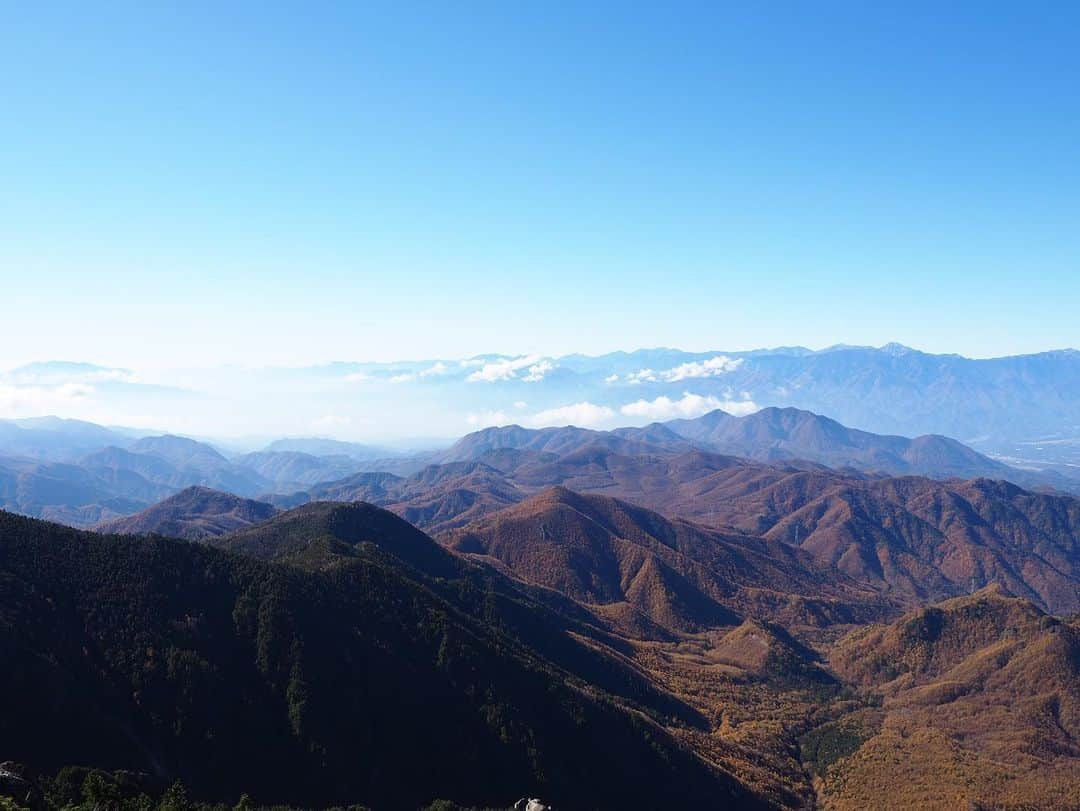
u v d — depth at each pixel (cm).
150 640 14412
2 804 9294
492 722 16000
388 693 15525
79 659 13500
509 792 14800
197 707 13600
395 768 14288
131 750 12462
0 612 13238
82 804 10119
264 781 13112
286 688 14650
